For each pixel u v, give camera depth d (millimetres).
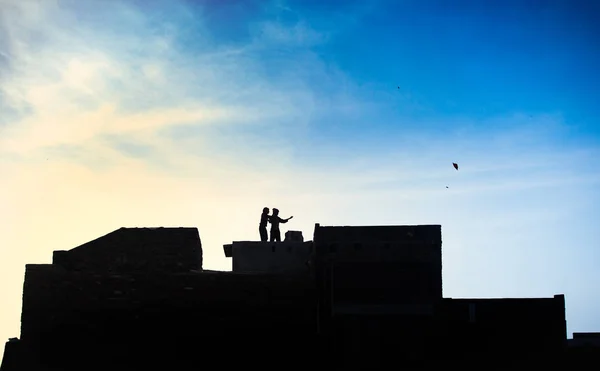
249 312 53562
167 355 52969
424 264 53688
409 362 52719
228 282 53938
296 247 57906
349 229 54156
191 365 52906
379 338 52969
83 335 52844
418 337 53000
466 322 53594
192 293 53781
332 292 53438
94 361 52594
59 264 54969
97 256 55406
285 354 53062
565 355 53469
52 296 53188
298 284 53969
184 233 56094
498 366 53188
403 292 53438
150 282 53844
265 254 57719
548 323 53812
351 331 53000
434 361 52812
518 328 53688
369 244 53969
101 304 53281
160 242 55812
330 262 53812
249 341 53219
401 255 53781
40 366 52219
